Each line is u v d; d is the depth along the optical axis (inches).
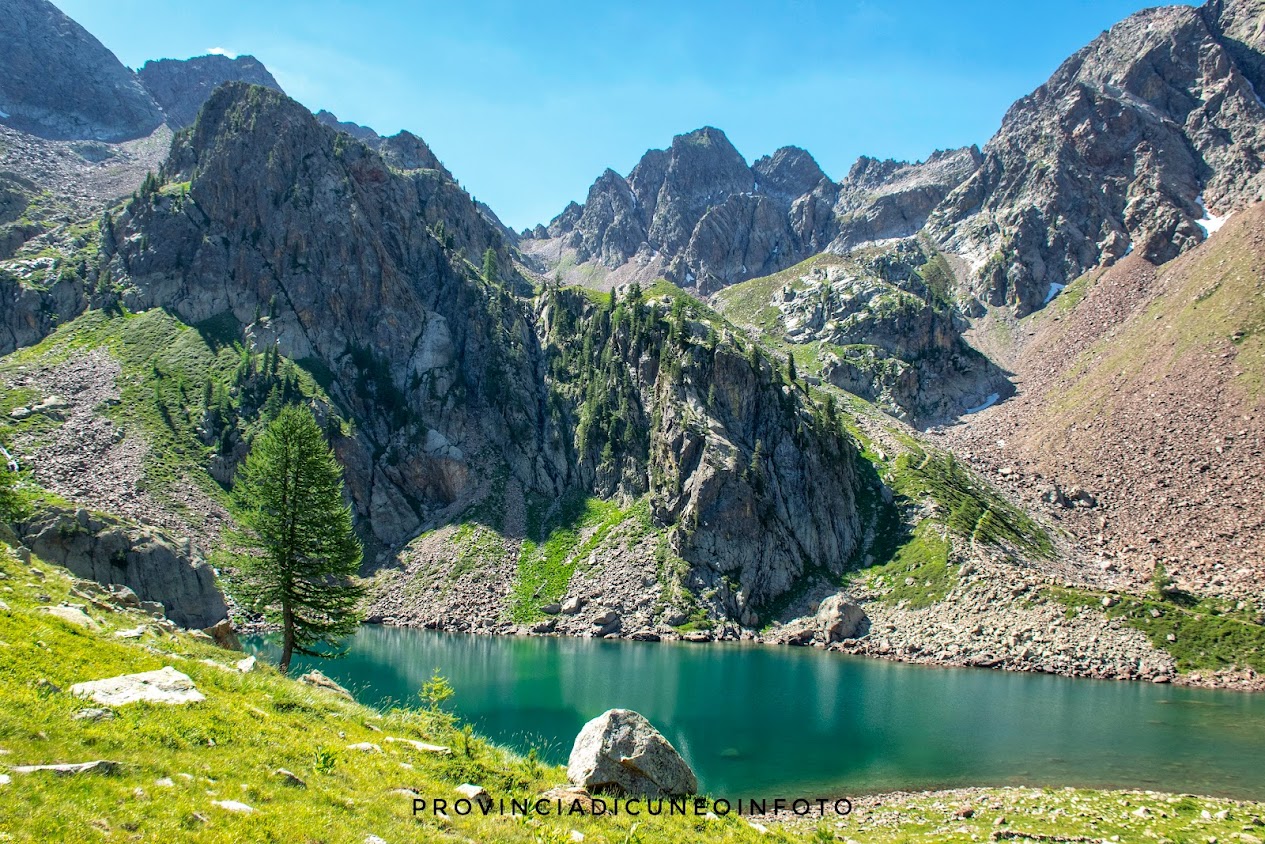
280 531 2064.5
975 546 4771.2
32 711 692.1
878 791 1951.3
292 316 6432.1
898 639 4156.0
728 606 4670.3
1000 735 2487.7
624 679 3186.5
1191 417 6378.0
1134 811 1722.4
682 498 5177.2
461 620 4633.4
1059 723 2642.7
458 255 7770.7
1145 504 5629.9
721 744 2354.8
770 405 5693.9
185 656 1142.3
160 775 668.7
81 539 2992.1
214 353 6013.8
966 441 7613.2
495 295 7342.5
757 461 5182.1
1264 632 3641.7
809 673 3452.3
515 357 6732.3
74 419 5012.3
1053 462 6707.7
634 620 4547.2
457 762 974.4
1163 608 3909.9
